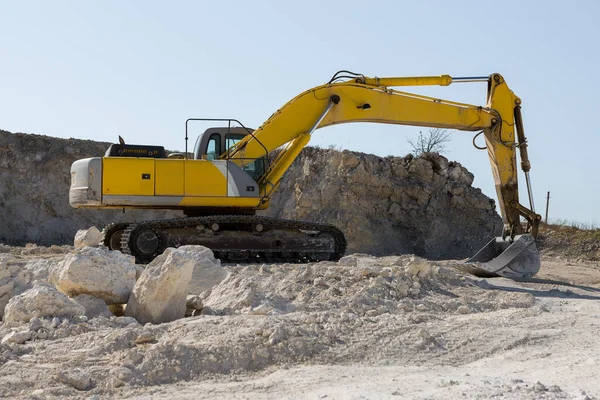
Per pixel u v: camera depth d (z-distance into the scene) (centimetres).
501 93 1694
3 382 597
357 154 3169
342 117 1691
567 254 2850
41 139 3058
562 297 1317
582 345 817
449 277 1315
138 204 1608
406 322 870
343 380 637
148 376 631
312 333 769
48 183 2992
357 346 756
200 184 1630
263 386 616
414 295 1124
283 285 1123
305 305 974
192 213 1702
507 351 787
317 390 598
